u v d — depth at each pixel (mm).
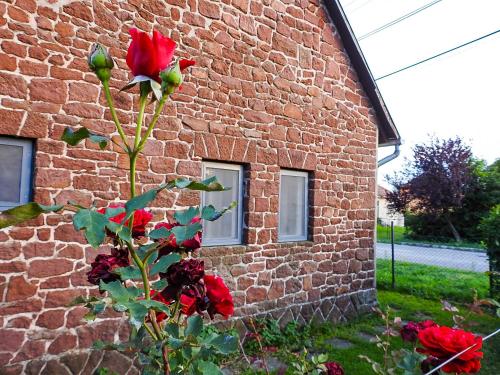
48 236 3484
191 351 986
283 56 5477
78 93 3711
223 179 4906
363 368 4238
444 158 20750
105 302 994
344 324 5848
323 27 6066
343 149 6270
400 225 35531
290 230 5625
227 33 4859
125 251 1057
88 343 3668
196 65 4543
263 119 5172
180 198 4359
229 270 4711
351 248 6312
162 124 4230
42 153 3492
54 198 3533
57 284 3512
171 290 1062
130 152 919
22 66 3414
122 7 4016
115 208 887
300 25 5734
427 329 1341
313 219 5766
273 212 5227
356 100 6547
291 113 5523
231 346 1008
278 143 5336
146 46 898
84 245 3670
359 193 6508
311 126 5793
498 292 6977
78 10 3740
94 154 3779
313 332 5395
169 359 1046
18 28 3410
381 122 7051
